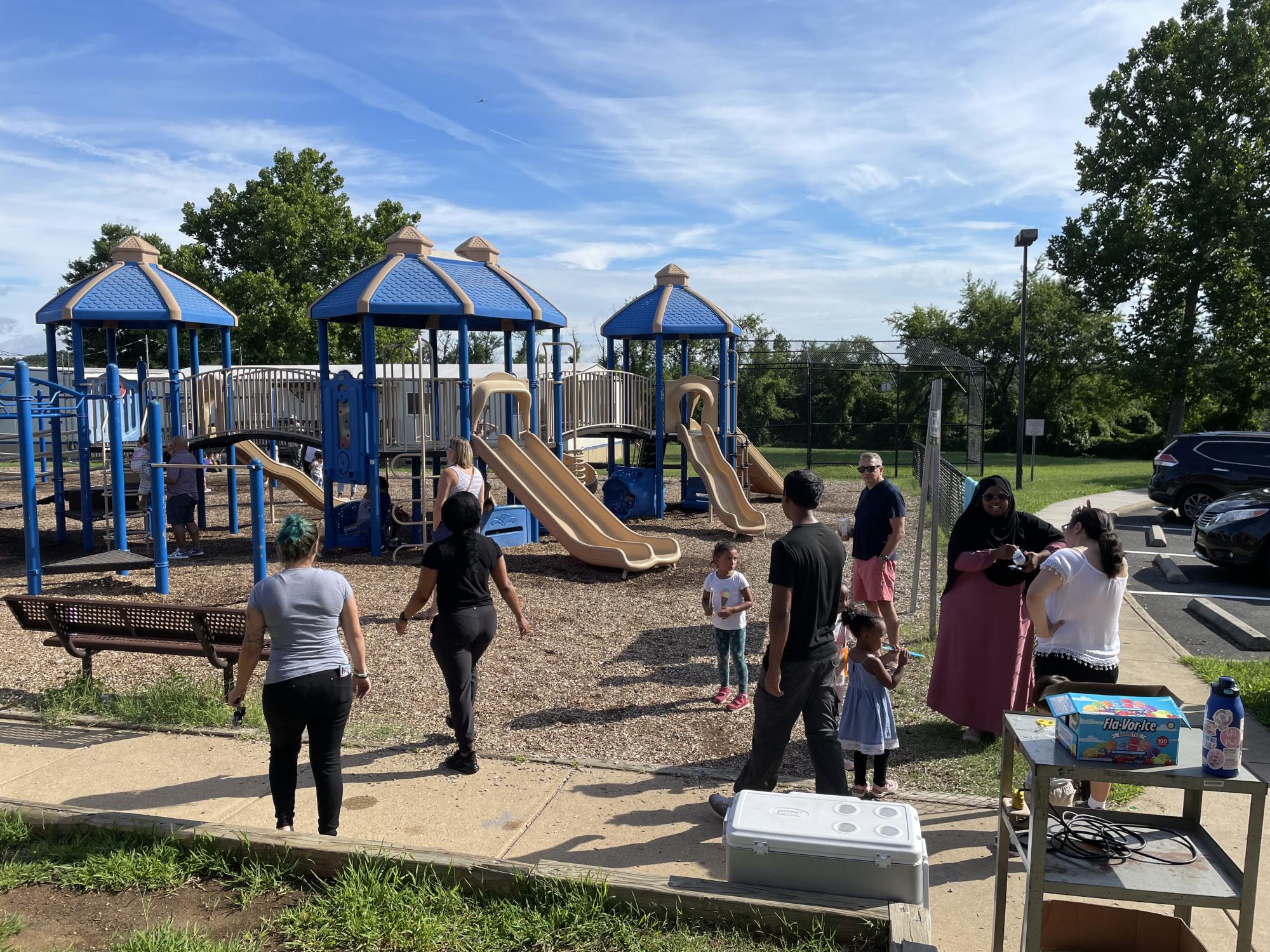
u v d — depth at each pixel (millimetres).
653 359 35531
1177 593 11195
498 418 15359
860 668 4930
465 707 5242
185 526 13023
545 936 3340
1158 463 18000
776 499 20750
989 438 45281
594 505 13078
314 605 4141
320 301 13539
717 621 6512
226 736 5871
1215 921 3750
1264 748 5641
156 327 16656
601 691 6895
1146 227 34375
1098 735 2893
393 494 19766
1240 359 34281
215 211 36594
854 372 40719
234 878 3771
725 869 4090
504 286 14484
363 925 3381
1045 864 2971
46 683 6969
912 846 3248
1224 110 34031
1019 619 5512
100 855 3871
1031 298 43750
